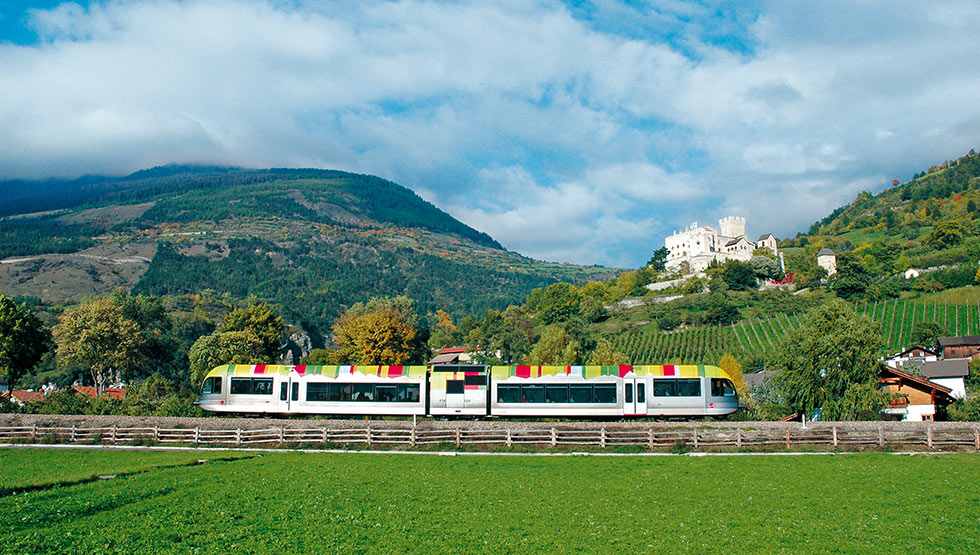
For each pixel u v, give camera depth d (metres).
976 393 61.72
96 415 46.81
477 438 40.09
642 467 34.22
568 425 40.56
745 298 164.75
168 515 23.80
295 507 25.47
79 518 23.03
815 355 52.28
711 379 46.72
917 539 22.02
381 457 37.31
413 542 21.39
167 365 114.69
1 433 42.19
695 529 23.12
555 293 193.12
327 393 48.47
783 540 21.92
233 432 41.03
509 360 122.62
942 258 179.88
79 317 83.12
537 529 23.05
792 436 39.19
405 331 87.00
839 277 160.00
